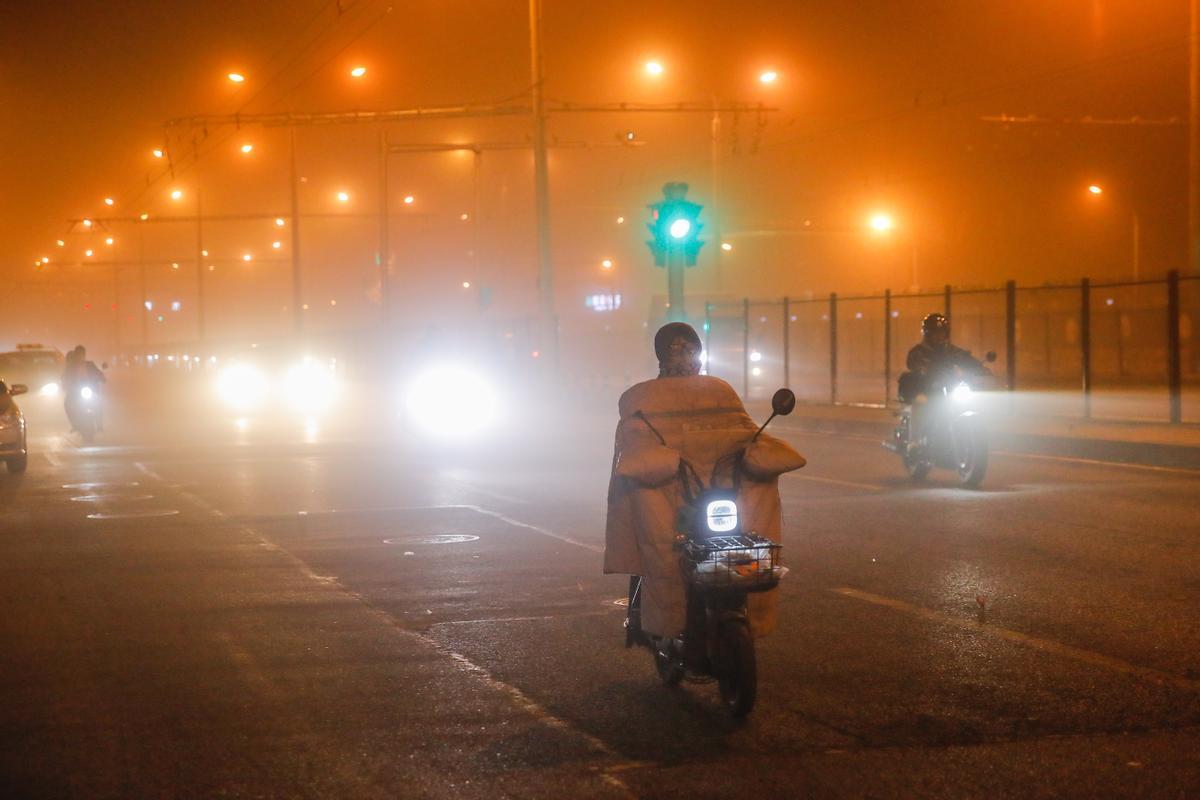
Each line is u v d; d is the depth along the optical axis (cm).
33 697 849
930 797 645
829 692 838
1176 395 2728
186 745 742
